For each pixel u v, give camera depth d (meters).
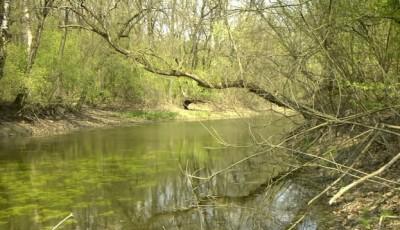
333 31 8.93
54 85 23.88
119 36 14.17
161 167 14.63
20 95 22.58
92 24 13.48
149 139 21.67
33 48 22.36
